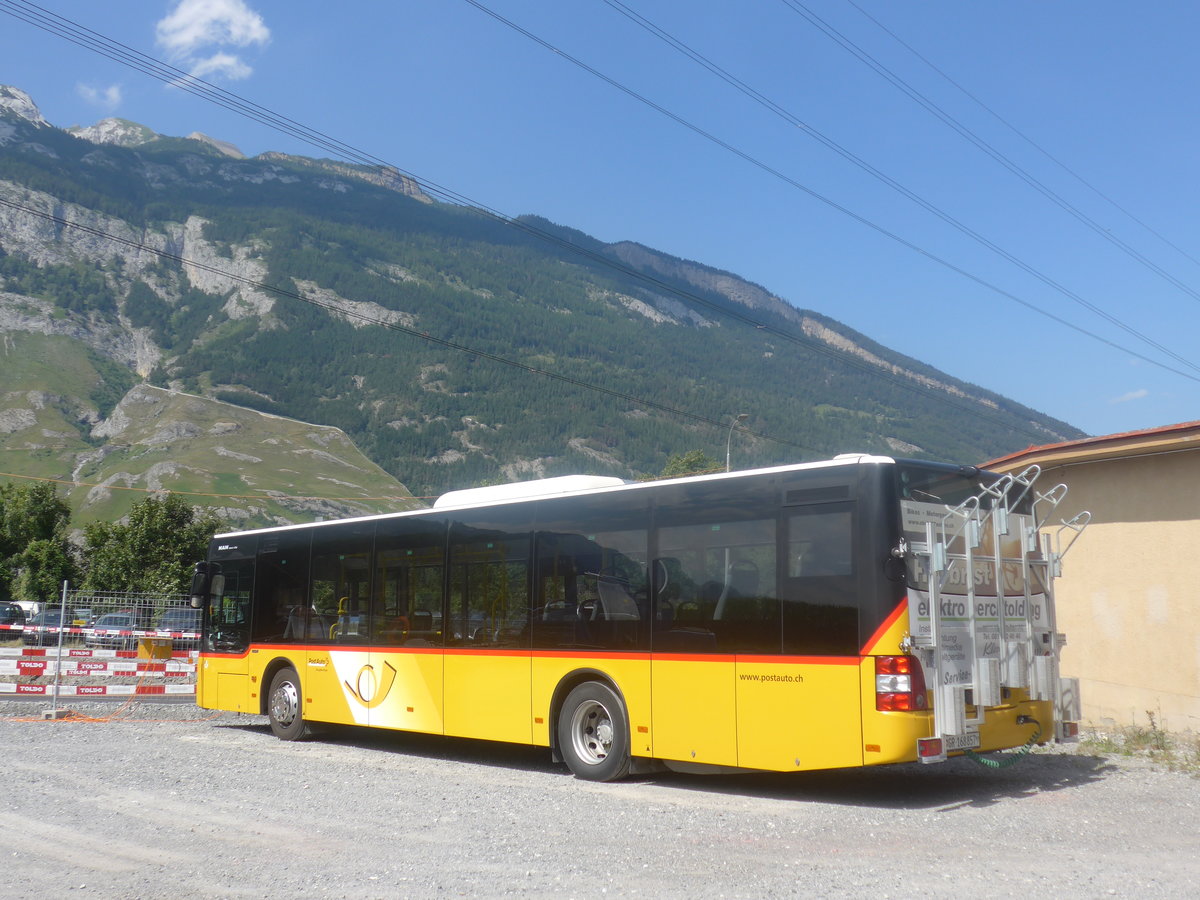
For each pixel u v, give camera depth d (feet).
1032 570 35.22
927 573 30.55
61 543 190.49
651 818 28.76
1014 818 28.43
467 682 41.68
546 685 38.60
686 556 34.91
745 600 32.99
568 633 38.17
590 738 37.42
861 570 30.42
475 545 42.50
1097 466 50.39
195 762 40.75
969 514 32.45
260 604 53.31
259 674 52.49
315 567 50.49
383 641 45.91
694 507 34.99
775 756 31.53
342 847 24.95
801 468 32.40
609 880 21.58
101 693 71.26
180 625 75.25
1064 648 50.96
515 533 40.91
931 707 29.94
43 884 21.56
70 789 33.68
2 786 34.19
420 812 29.73
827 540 31.35
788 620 31.78
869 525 30.50
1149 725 46.91
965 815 29.04
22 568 188.96
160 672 72.59
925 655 29.99
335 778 36.81
